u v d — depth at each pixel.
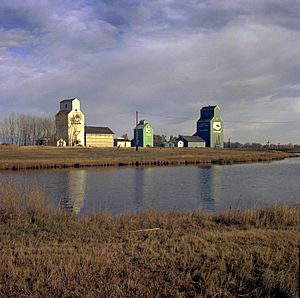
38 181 36.78
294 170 51.00
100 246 10.19
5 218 13.44
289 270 8.13
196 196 27.45
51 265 8.48
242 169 53.00
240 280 7.92
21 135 115.75
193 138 123.81
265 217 14.42
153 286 7.64
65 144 103.62
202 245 9.98
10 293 7.24
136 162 62.09
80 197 27.05
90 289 7.45
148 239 10.94
